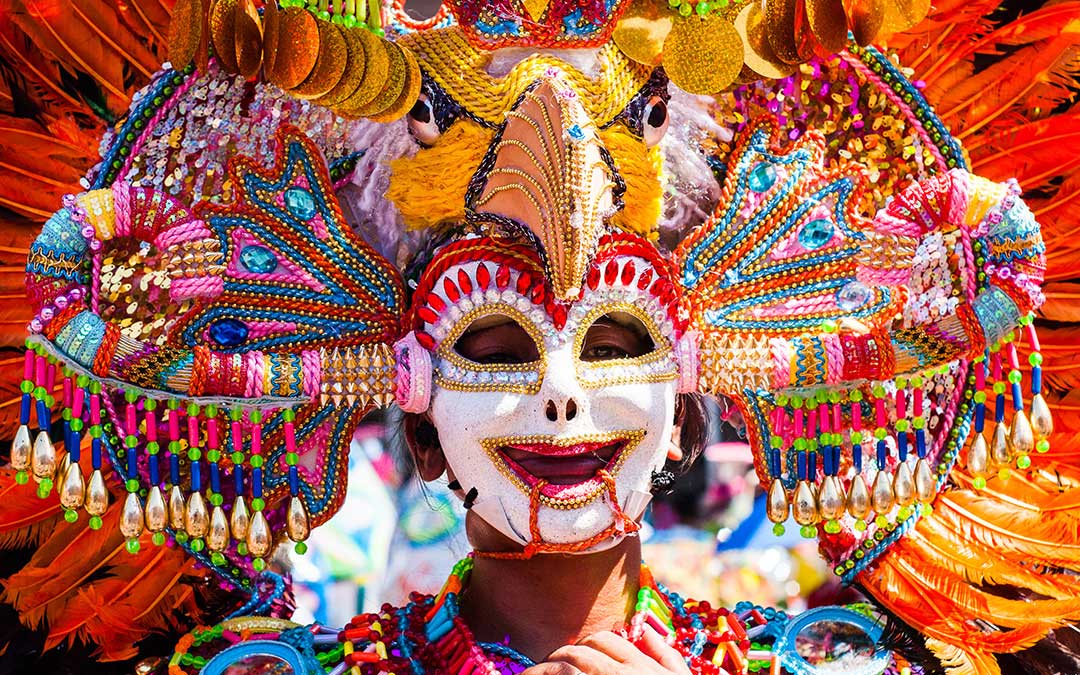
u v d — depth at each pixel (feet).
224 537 5.66
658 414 5.73
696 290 6.06
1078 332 6.49
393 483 10.36
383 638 6.17
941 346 5.69
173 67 5.74
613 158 5.72
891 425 6.10
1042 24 6.32
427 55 5.78
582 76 5.73
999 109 6.45
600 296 5.65
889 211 5.78
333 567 11.68
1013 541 6.31
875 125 6.17
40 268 5.46
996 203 5.60
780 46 5.77
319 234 5.97
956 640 6.20
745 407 6.02
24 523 6.29
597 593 6.04
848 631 6.34
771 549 13.01
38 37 6.15
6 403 6.32
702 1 5.67
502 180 5.60
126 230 5.62
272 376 5.62
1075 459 6.49
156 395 5.56
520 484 5.65
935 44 6.42
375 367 5.72
